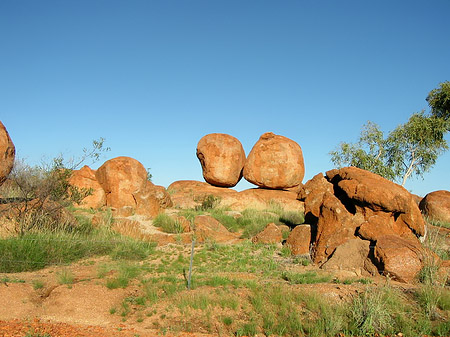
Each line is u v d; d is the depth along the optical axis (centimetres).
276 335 648
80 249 1097
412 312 707
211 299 739
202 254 1155
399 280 904
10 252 970
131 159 2212
